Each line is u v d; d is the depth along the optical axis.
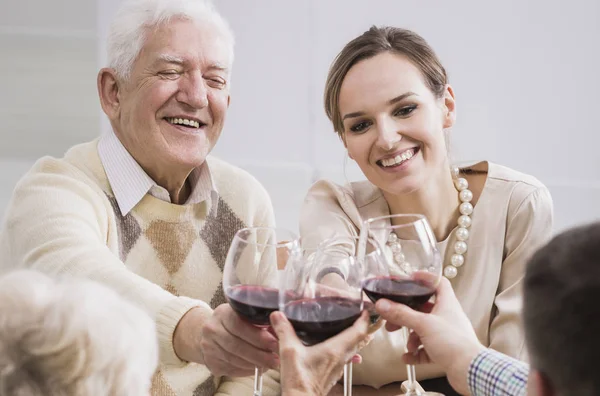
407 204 1.92
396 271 1.30
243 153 6.85
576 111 6.61
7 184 5.43
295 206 5.59
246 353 1.38
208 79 1.84
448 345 1.26
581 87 6.55
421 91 1.82
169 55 1.77
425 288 1.29
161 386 1.79
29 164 5.87
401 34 1.86
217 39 1.83
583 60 6.55
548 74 6.62
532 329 0.78
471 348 1.24
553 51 6.61
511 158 6.70
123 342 0.86
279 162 6.74
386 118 1.82
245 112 6.82
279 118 6.84
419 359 1.40
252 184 2.04
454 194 1.93
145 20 1.77
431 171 1.87
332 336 1.23
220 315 1.39
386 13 6.83
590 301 0.73
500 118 6.73
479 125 6.73
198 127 1.86
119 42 1.79
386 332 1.78
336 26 6.82
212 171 2.01
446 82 1.91
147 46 1.78
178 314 1.47
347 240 1.57
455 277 1.90
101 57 6.74
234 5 6.67
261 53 6.78
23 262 1.62
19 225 1.69
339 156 6.86
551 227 1.89
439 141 1.86
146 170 1.87
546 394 0.79
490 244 1.88
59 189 1.73
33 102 6.44
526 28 6.60
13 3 6.65
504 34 6.64
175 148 1.81
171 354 1.48
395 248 1.30
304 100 6.84
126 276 1.53
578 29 6.57
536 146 6.68
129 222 1.83
